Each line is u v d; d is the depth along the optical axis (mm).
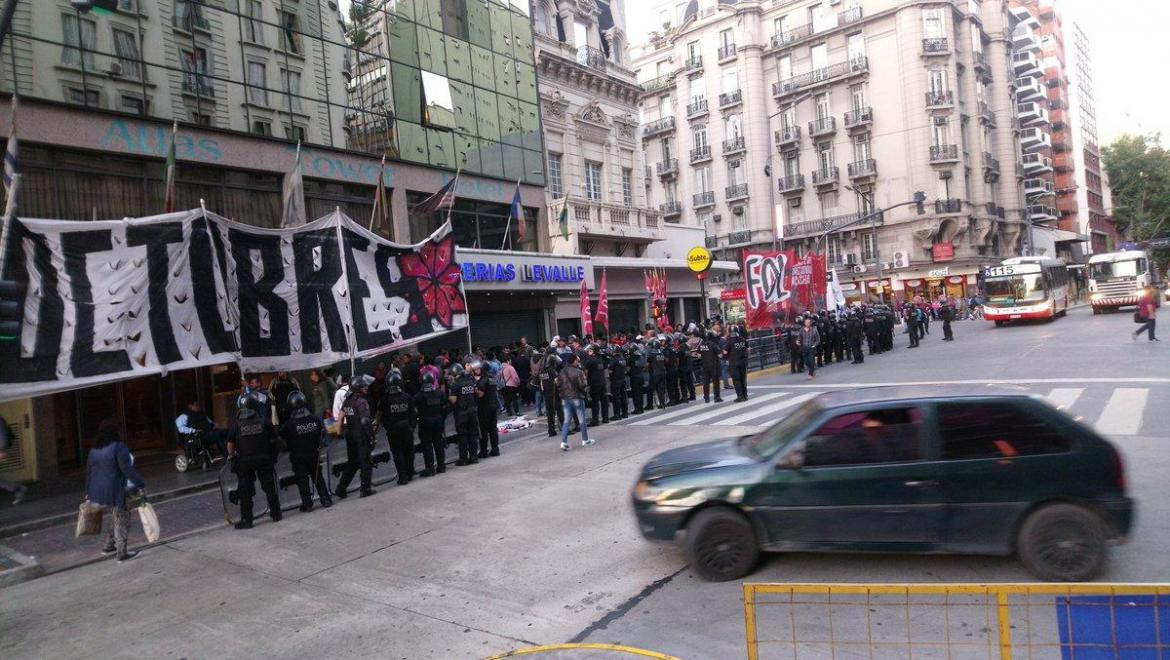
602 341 17812
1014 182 53688
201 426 12664
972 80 49500
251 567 7066
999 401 5375
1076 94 81062
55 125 12109
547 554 6656
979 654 4008
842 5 49438
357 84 17906
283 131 16000
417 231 19484
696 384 19891
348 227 11633
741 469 5660
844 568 5602
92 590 6750
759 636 4555
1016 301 31219
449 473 11062
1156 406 10906
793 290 24875
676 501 5688
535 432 14727
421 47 19875
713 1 54469
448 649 4832
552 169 26172
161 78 13750
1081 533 5020
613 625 4973
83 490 11305
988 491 5191
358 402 10008
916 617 4598
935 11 47031
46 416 12195
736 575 5574
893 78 47844
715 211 55344
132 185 13328
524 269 21578
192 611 5961
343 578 6504
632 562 6215
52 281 8258
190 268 9555
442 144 20359
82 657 5184
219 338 9805
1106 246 93250
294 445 9234
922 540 5281
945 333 27562
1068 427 5227
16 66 11734
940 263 47500
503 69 22922
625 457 10828
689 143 56844
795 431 5754
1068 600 2596
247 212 15312
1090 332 24703
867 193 49125
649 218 30047
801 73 51312
